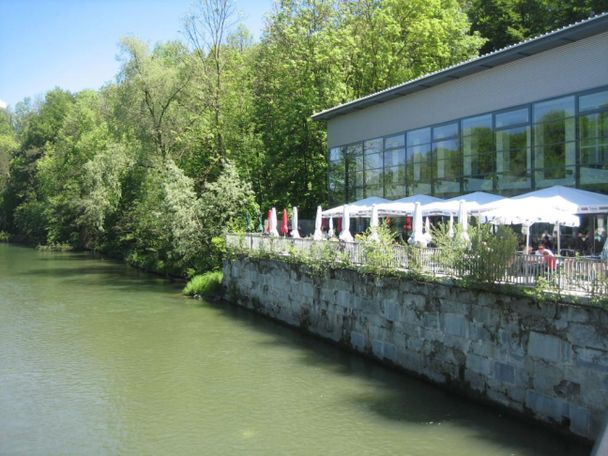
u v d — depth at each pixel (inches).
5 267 1743.4
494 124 770.2
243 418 474.0
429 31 1299.2
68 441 439.2
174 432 450.3
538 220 549.6
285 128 1384.1
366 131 1044.5
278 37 1483.8
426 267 535.2
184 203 1244.5
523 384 426.6
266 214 1409.9
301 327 796.6
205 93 1515.7
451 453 390.9
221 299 1088.2
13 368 629.0
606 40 624.4
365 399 504.1
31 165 3041.3
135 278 1440.7
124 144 1921.8
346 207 791.7
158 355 674.8
